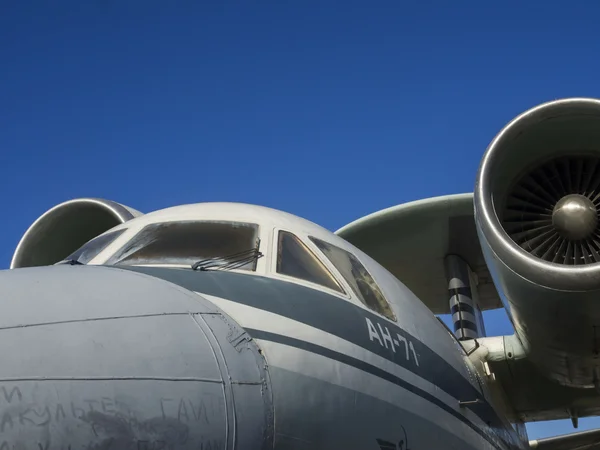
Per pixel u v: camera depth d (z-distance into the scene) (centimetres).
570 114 672
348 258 526
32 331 265
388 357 448
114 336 284
